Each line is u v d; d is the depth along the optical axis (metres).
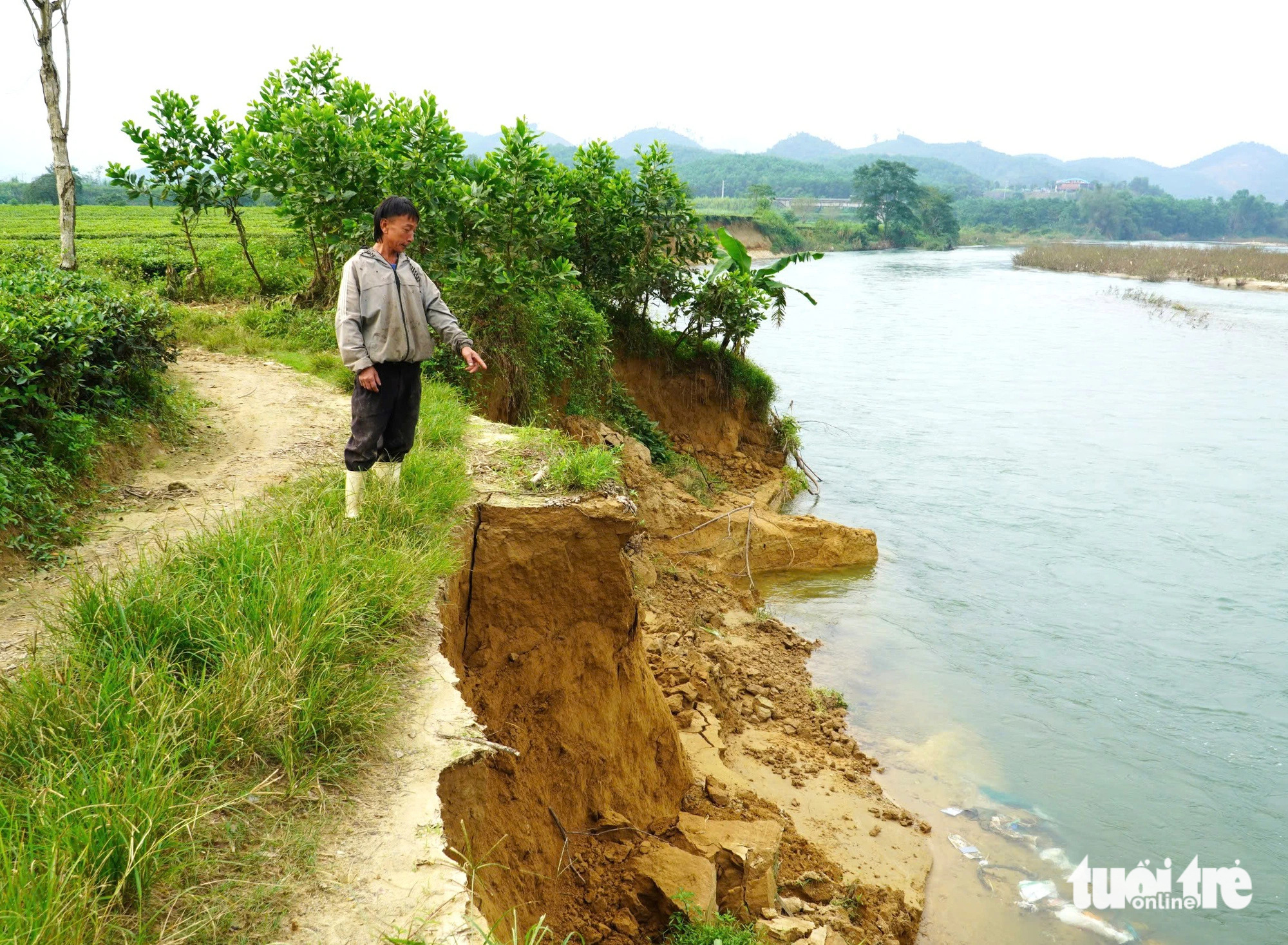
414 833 3.25
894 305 50.38
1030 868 7.61
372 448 5.34
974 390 27.48
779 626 11.64
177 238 27.48
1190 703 10.41
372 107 13.41
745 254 17.03
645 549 12.30
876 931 6.52
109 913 2.68
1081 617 12.56
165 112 13.98
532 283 12.41
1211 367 32.09
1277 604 13.05
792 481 17.39
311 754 3.58
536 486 6.42
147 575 4.27
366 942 2.73
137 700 3.37
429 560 5.09
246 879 2.91
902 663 11.10
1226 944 6.83
